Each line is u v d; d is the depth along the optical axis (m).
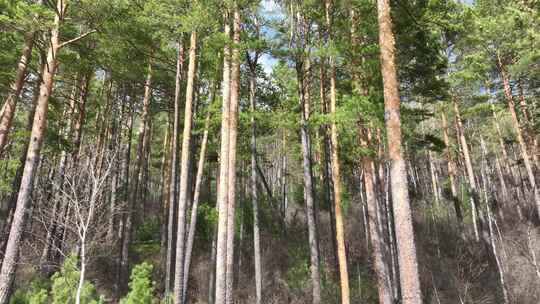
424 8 10.38
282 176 27.30
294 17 13.61
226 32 11.90
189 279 16.88
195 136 19.75
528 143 23.50
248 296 15.01
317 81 16.33
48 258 13.98
